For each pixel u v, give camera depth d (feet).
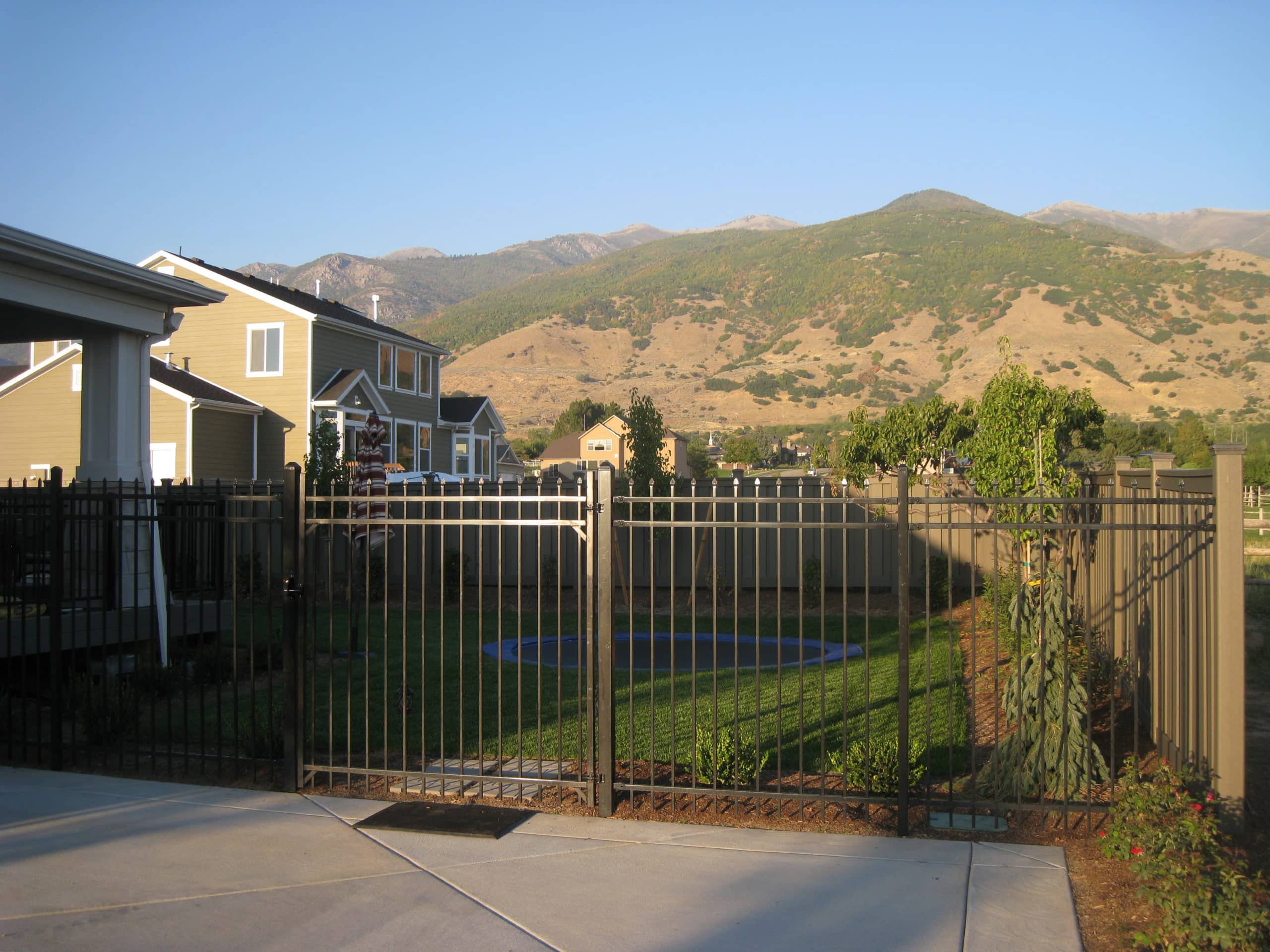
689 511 55.42
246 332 93.30
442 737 20.22
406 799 19.47
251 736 22.76
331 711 20.42
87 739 23.26
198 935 13.48
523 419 459.32
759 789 18.61
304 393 91.66
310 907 14.42
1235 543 16.80
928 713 18.06
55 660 21.79
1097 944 13.37
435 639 41.16
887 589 53.78
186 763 21.22
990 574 41.91
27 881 15.31
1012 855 16.47
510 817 18.30
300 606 20.12
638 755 22.77
